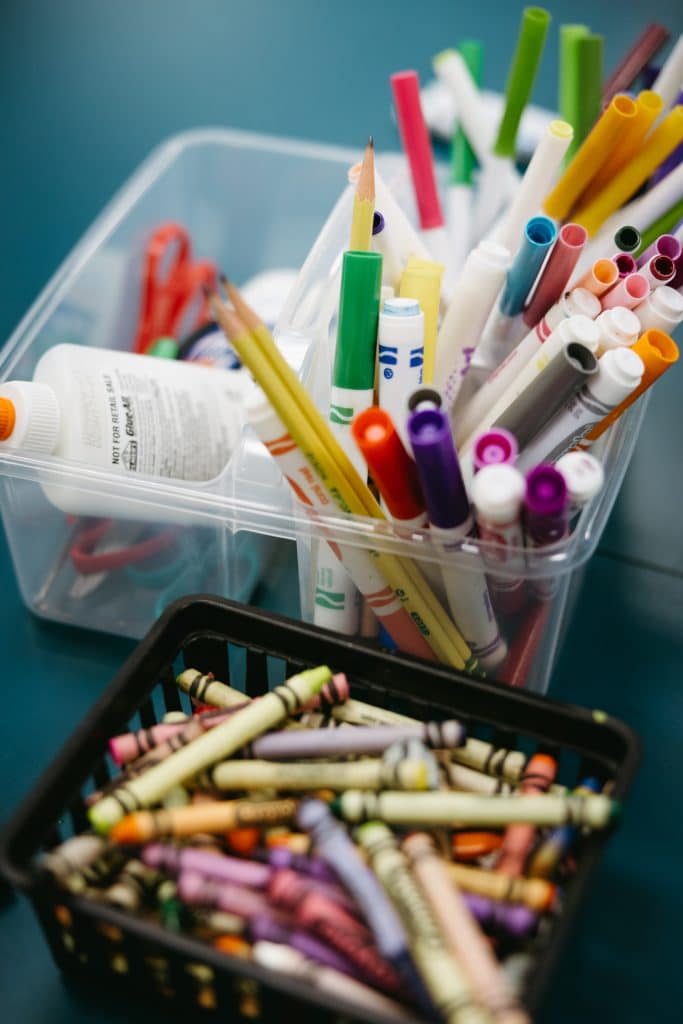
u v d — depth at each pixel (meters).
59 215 0.78
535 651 0.47
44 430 0.48
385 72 0.87
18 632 0.54
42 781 0.38
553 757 0.42
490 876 0.37
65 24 0.94
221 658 0.46
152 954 0.36
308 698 0.40
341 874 0.35
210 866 0.36
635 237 0.48
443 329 0.47
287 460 0.41
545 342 0.43
